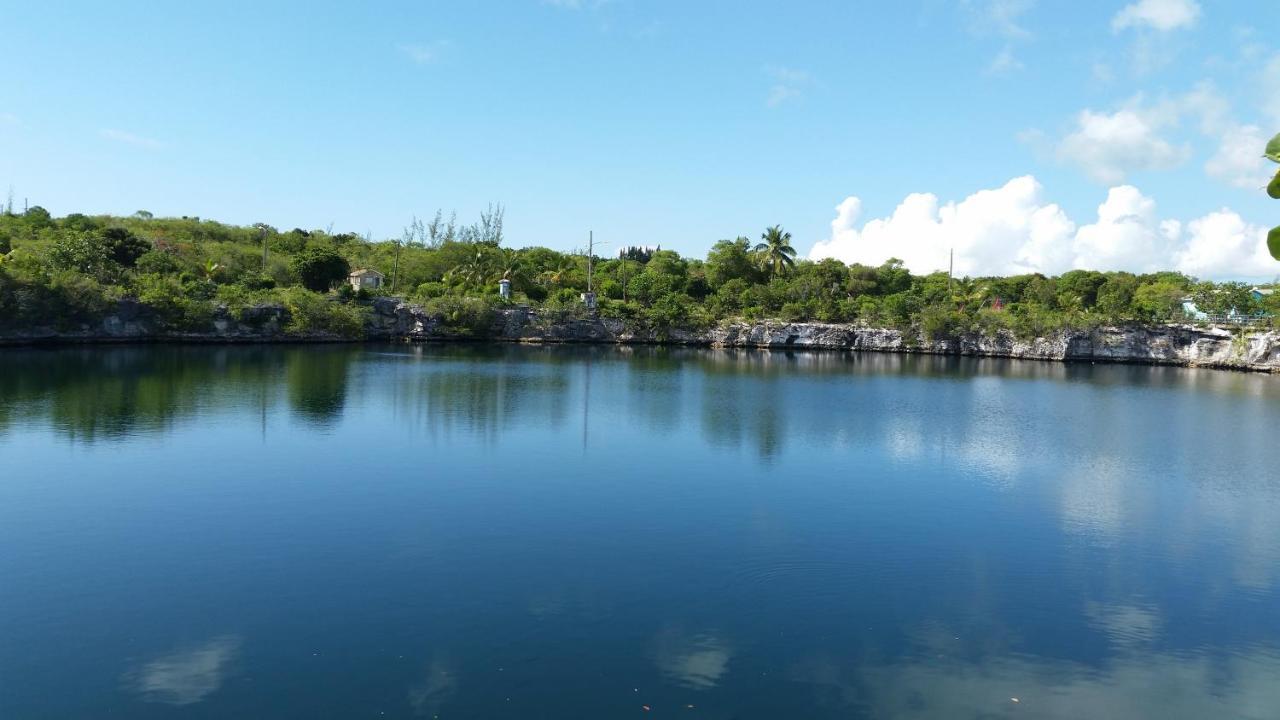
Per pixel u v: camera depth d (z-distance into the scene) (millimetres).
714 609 17062
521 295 122250
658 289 124312
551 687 13352
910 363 93500
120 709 12398
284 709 12453
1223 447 38969
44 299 73875
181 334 85062
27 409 39969
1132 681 14492
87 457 30094
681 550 20938
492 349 97875
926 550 21656
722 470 30844
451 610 16578
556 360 83250
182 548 20219
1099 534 23672
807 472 30953
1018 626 16797
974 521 24688
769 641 15570
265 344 90312
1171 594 18969
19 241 91000
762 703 13102
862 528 23547
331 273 109688
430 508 24359
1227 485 30547
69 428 35406
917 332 111875
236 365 65250
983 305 126000
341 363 70812
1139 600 18516
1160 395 63000
